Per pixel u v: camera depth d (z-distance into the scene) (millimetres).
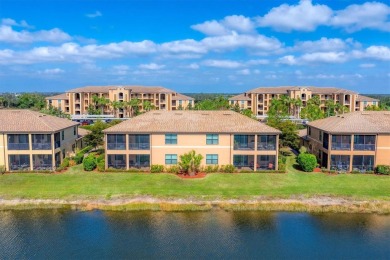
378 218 34906
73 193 39875
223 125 49875
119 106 119625
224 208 36688
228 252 28406
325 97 129125
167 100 130000
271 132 47594
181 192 40281
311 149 58094
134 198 38719
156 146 48500
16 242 29906
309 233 31844
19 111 51438
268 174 46906
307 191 40875
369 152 48219
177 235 31203
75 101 126938
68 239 30453
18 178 44531
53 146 48000
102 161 48688
